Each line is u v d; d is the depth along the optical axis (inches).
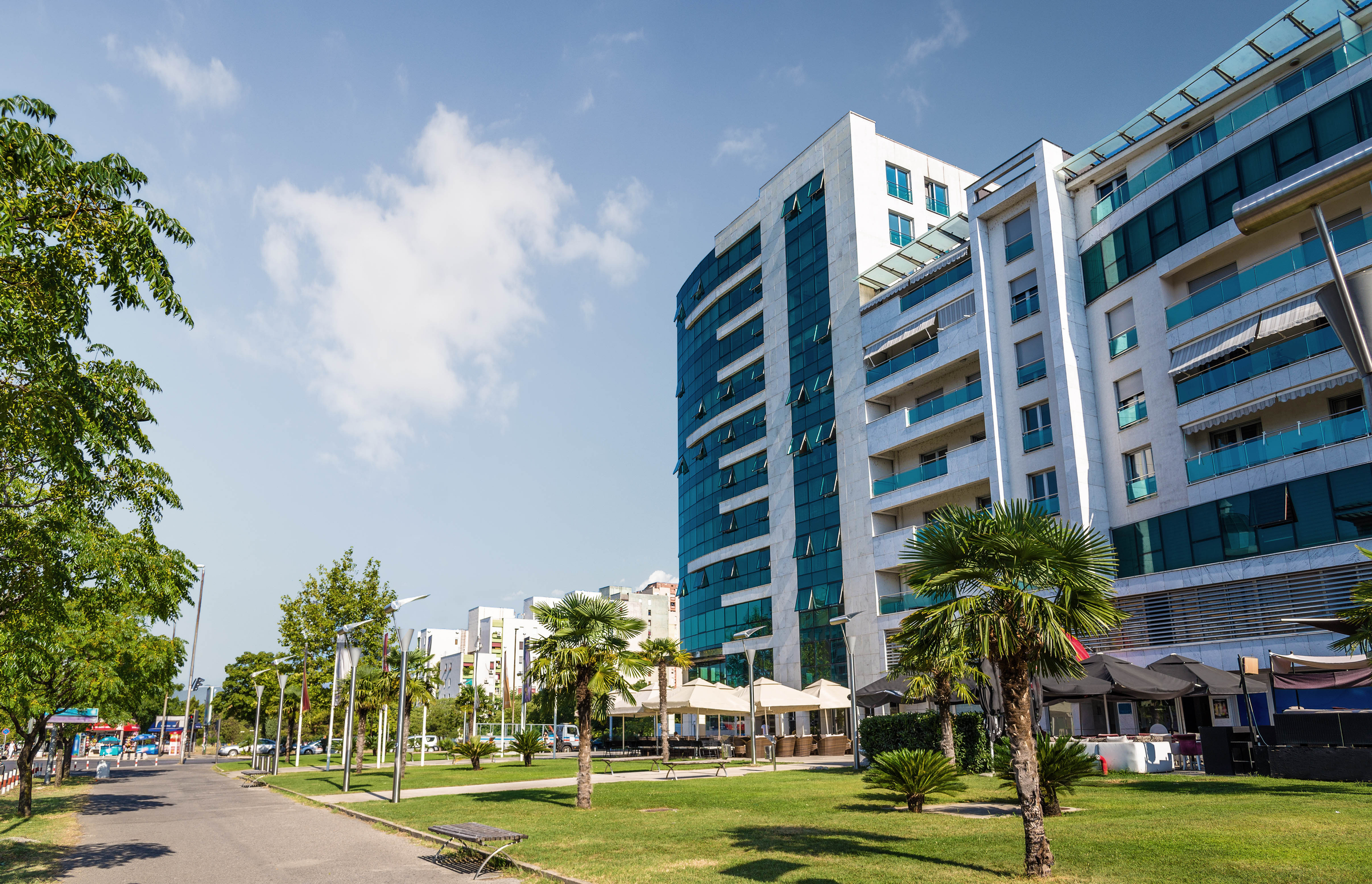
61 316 419.2
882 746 954.7
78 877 457.7
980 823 543.2
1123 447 1220.5
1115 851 409.4
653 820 617.9
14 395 405.7
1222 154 1102.4
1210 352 1079.6
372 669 1467.8
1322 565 938.7
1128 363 1222.9
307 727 2071.9
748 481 2164.1
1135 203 1227.2
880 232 1887.3
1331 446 949.2
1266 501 1006.4
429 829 552.4
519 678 3592.5
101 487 513.0
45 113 392.8
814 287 1973.4
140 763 2278.5
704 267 2501.2
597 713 757.9
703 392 2454.5
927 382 1648.6
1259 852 391.2
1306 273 986.1
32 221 399.2
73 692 851.4
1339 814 500.1
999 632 397.1
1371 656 678.5
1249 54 1106.1
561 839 534.0
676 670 2319.1
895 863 411.8
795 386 1996.8
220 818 762.8
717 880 388.2
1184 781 727.1
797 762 1409.9
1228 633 1034.1
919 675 836.6
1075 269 1321.4
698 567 2395.4
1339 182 224.5
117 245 416.2
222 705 2519.7
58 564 510.0
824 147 1998.0
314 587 1519.4
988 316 1453.0
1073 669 415.8
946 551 426.6
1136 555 1174.3
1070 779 573.0
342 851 538.9
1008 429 1405.0
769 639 1988.2
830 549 1809.8
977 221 1482.5
